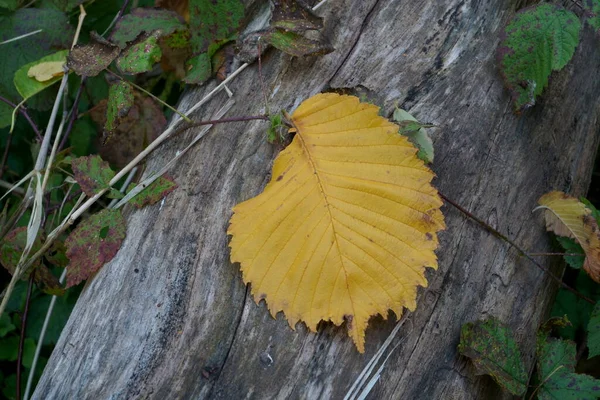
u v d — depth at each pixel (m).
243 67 0.69
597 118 0.71
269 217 0.63
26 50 0.75
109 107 0.67
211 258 0.64
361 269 0.62
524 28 0.66
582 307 0.74
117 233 0.65
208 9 0.69
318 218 0.63
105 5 0.78
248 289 0.63
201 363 0.62
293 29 0.66
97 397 0.62
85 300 0.65
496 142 0.67
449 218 0.65
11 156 0.80
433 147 0.66
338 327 0.63
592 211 0.68
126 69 0.67
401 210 0.63
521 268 0.66
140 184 0.66
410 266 0.62
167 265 0.64
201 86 0.70
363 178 0.63
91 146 0.78
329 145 0.64
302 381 0.62
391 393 0.63
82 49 0.68
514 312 0.66
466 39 0.68
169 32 0.69
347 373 0.62
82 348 0.64
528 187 0.67
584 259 0.67
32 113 0.79
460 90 0.67
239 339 0.63
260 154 0.66
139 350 0.63
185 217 0.65
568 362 0.66
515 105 0.66
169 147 0.68
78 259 0.65
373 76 0.68
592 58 0.71
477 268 0.65
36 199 0.68
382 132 0.64
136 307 0.64
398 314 0.62
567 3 0.70
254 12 0.71
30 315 0.75
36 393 0.64
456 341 0.64
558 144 0.69
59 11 0.75
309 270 0.62
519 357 0.64
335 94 0.65
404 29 0.69
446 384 0.63
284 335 0.63
